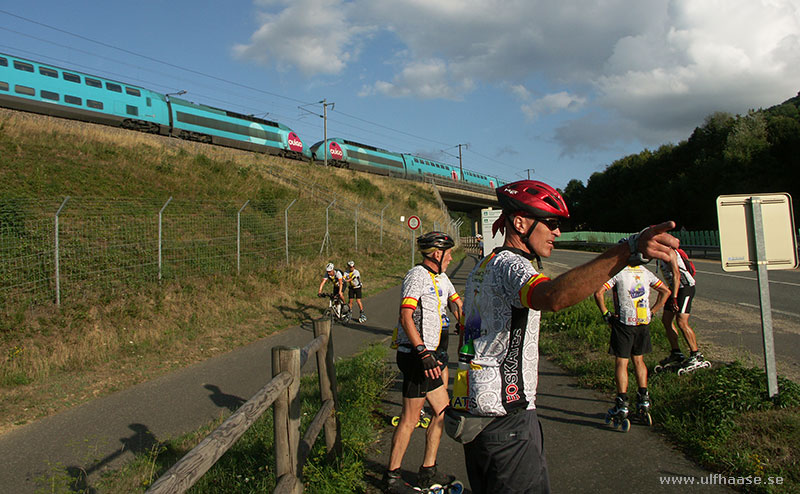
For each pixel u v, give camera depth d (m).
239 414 2.01
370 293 15.94
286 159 37.22
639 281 4.43
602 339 7.26
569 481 3.51
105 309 9.77
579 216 81.44
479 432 1.97
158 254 12.75
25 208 12.38
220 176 23.66
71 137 20.59
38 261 10.45
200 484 3.78
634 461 3.75
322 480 3.33
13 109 22.77
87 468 4.69
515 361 1.93
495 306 1.94
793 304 10.79
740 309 10.34
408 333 3.37
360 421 4.66
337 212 26.30
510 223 2.08
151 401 6.66
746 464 3.42
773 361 4.38
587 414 4.77
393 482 3.44
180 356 8.84
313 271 16.22
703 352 6.52
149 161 21.64
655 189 60.84
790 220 4.41
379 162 50.78
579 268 1.52
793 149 41.97
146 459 4.68
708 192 47.25
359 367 6.68
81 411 6.34
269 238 18.17
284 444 2.63
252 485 3.67
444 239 3.67
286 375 2.61
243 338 10.19
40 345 8.10
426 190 51.69
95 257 11.54
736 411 4.18
